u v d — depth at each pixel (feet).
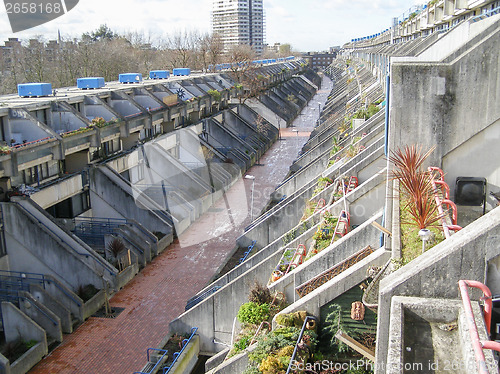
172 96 158.20
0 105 99.30
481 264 26.99
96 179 108.78
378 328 29.48
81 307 83.15
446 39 70.59
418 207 36.47
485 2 87.86
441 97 45.16
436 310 26.84
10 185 93.25
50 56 206.08
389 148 47.09
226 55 412.98
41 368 71.46
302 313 51.62
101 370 71.15
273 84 328.90
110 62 240.73
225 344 73.77
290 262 71.00
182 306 88.84
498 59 43.45
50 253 90.38
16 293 80.59
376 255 49.80
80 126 109.81
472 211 45.16
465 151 45.85
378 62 190.29
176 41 373.81
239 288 71.97
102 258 94.94
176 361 68.59
